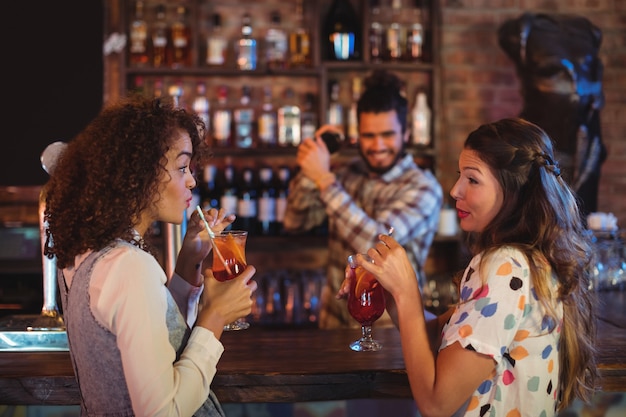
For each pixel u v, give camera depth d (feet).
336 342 6.65
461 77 13.61
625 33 13.84
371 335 6.91
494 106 13.67
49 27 11.83
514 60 12.64
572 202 4.96
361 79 12.86
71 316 4.52
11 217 12.95
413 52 13.02
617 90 13.78
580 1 13.75
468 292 4.69
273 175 13.10
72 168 4.71
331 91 13.01
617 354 5.96
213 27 13.03
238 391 5.53
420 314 4.88
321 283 12.54
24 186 12.07
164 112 4.86
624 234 12.07
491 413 4.70
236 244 5.75
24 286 11.85
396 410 6.15
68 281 4.70
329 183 9.56
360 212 9.40
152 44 12.85
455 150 13.61
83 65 11.91
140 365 4.24
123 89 12.30
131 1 12.76
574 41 12.33
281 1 13.14
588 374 5.33
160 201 4.88
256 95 13.06
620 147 13.83
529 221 4.81
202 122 5.31
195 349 4.66
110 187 4.56
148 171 4.64
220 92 12.71
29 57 11.79
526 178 4.82
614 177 13.82
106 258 4.45
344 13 12.95
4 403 5.48
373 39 12.95
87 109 11.93
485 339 4.47
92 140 4.68
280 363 5.82
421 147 12.90
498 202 4.86
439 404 4.52
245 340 6.77
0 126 11.84
